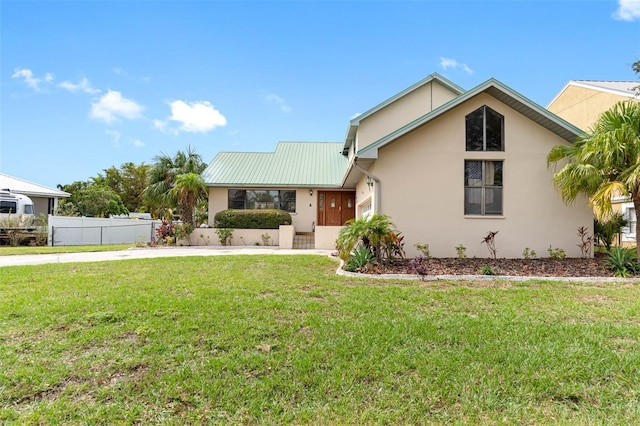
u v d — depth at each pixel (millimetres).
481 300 5660
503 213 10102
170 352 3570
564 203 10062
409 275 7797
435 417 2596
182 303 5141
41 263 9734
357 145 15039
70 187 34156
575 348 3693
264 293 5930
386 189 10156
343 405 2719
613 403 2768
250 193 18328
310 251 14039
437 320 4566
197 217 21516
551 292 6254
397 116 14992
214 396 2816
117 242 20219
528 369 3244
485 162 10281
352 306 5195
